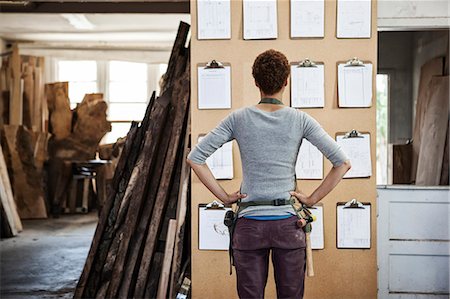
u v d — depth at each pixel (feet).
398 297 17.15
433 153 23.53
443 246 17.11
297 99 16.08
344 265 16.26
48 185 42.01
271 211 11.99
